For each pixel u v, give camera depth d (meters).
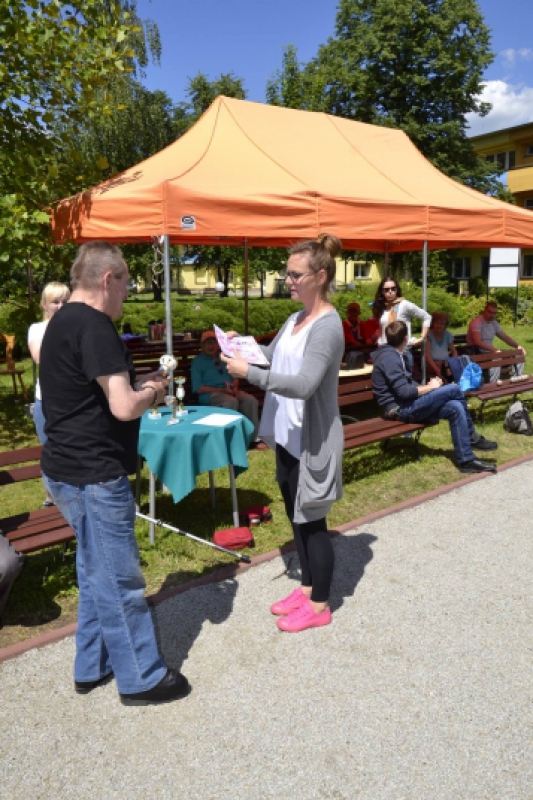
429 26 25.56
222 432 3.86
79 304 2.28
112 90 14.00
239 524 4.38
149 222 4.76
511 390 7.15
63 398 2.28
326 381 2.79
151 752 2.34
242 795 2.14
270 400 3.12
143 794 2.15
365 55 25.77
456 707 2.56
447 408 5.45
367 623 3.17
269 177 5.81
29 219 5.85
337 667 2.83
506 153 32.84
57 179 6.67
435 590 3.50
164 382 2.44
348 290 21.89
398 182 7.07
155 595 3.43
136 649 2.51
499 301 21.14
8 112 6.70
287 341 2.96
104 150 20.66
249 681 2.73
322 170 6.53
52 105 6.85
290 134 7.15
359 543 4.11
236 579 3.65
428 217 6.39
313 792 2.14
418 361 8.02
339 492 2.92
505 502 4.81
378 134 8.50
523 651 2.93
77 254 2.34
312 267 2.78
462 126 26.64
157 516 4.55
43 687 2.72
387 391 5.68
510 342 9.24
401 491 5.06
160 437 3.70
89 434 2.29
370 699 2.61
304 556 3.21
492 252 15.45
